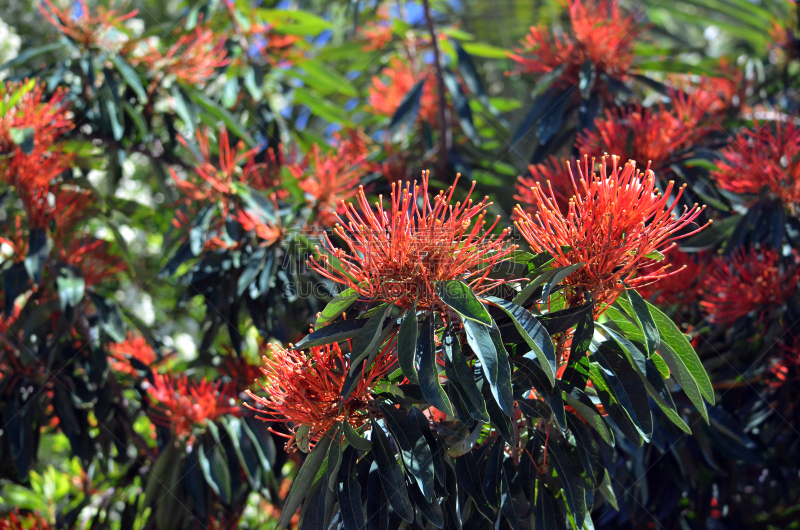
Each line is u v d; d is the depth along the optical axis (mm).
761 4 4242
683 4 4574
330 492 1355
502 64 3785
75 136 2727
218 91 3295
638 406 1240
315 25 3283
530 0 4496
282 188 2627
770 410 2324
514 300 1283
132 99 2859
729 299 2170
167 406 2471
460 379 1234
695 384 1286
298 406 1311
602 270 1261
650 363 1301
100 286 3016
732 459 2285
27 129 2197
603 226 1247
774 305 2145
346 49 3557
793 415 2336
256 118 3098
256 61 3205
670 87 2701
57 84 2645
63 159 2535
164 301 3764
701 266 2223
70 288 2369
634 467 2145
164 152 2926
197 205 2602
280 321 2566
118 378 2838
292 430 1427
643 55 2949
